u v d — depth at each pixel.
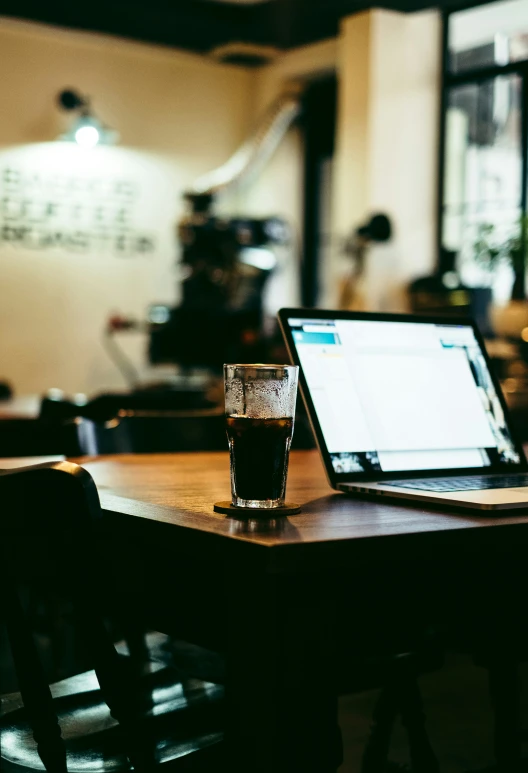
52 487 0.86
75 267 6.91
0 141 6.58
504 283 5.66
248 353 5.79
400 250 6.19
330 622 0.85
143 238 7.18
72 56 6.81
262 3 6.51
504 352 5.06
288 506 1.03
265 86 7.52
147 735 0.92
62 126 6.80
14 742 1.09
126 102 7.05
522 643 1.23
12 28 6.56
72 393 6.93
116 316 6.82
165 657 1.53
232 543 0.83
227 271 6.36
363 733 2.24
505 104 5.86
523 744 2.09
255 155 7.27
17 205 6.67
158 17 6.42
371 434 1.25
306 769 0.83
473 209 6.08
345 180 6.30
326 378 1.24
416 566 0.92
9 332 6.68
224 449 2.09
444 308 5.53
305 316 1.25
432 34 6.26
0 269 6.64
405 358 1.34
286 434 1.01
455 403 1.36
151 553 0.99
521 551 1.01
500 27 5.90
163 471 1.47
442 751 2.12
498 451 1.38
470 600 0.97
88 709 1.18
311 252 7.57
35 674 0.94
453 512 1.03
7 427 2.69
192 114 7.37
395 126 6.18
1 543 0.91
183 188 7.34
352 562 0.83
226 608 0.86
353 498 1.14
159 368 7.25
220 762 1.04
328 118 7.38
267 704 0.81
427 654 1.17
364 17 6.12
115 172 7.04
